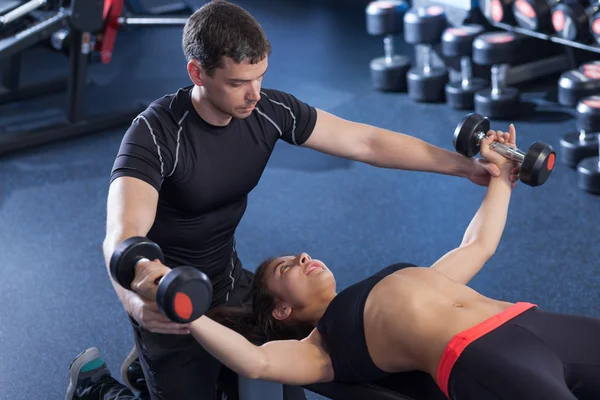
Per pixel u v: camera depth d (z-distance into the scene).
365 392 1.90
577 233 3.25
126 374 2.48
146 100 4.80
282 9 6.47
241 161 1.93
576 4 3.88
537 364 1.67
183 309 1.42
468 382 1.70
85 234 3.53
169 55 5.54
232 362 1.74
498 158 2.04
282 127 1.99
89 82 5.12
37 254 3.39
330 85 4.95
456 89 4.41
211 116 1.84
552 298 2.86
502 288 2.94
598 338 1.74
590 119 3.56
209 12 1.71
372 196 3.69
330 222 3.51
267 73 5.18
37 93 5.02
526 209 3.47
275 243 3.37
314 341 1.94
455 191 3.67
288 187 3.83
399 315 1.85
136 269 1.49
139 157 1.79
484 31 4.40
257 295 2.15
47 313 3.00
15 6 4.15
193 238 1.97
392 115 4.48
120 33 5.95
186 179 1.87
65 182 3.99
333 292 2.11
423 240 3.31
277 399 1.94
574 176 3.71
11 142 4.32
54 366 2.71
